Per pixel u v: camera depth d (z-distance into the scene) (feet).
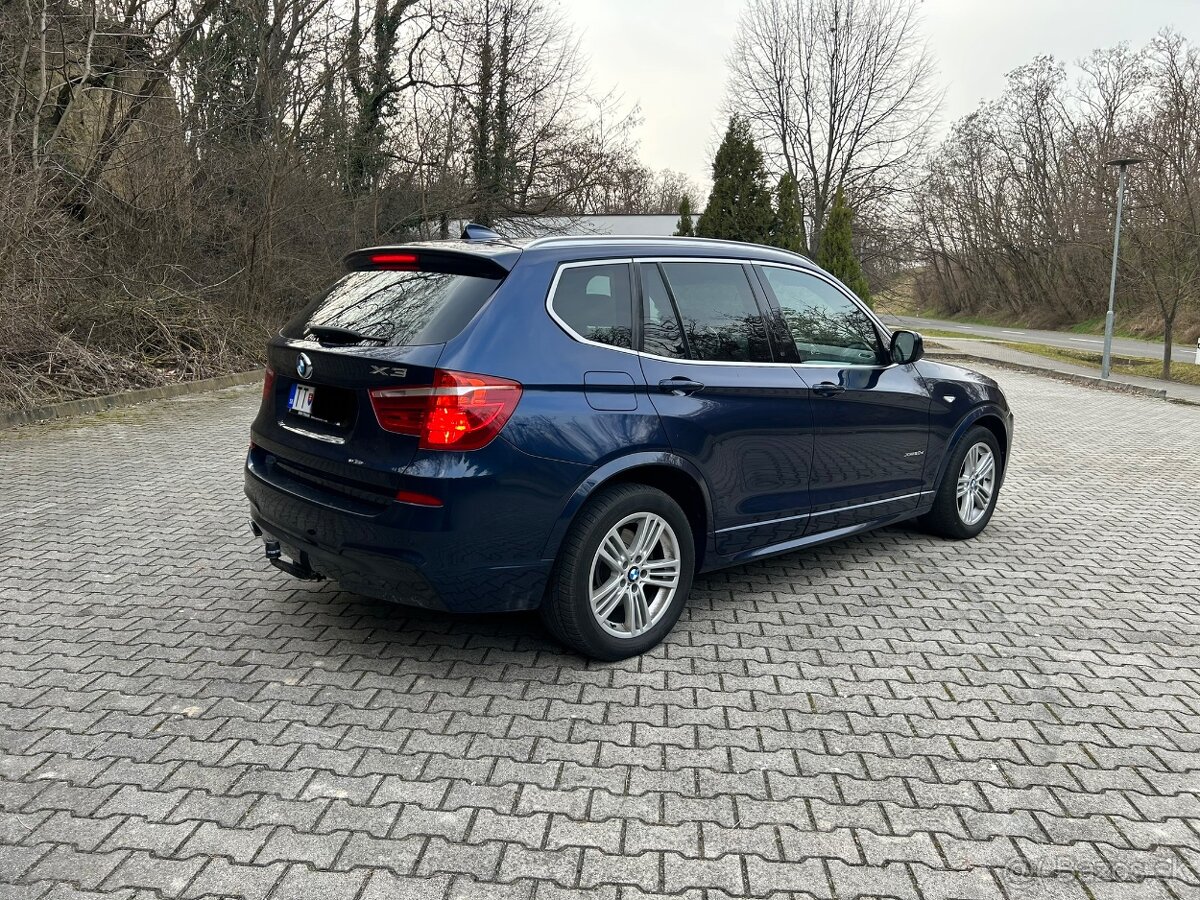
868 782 9.25
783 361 13.98
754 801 8.85
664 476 12.53
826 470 14.65
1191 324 107.55
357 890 7.41
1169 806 8.95
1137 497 23.30
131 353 38.68
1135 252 72.43
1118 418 41.22
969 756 9.82
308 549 11.53
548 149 75.20
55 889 7.34
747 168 97.25
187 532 17.83
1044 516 20.97
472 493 10.36
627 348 11.96
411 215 68.49
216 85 49.80
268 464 12.72
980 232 189.37
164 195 45.11
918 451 16.63
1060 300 159.84
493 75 73.36
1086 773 9.53
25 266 32.91
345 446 11.02
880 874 7.79
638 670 11.84
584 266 11.91
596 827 8.36
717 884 7.60
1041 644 13.05
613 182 77.71
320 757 9.48
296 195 54.70
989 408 18.21
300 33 55.11
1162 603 14.96
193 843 7.98
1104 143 139.03
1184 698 11.39
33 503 19.90
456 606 10.71
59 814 8.38
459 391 10.28
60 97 42.11
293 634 12.77
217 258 50.57
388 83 69.00
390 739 9.89
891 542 18.38
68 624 13.00
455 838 8.14
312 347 11.70
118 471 23.32
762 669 11.94
